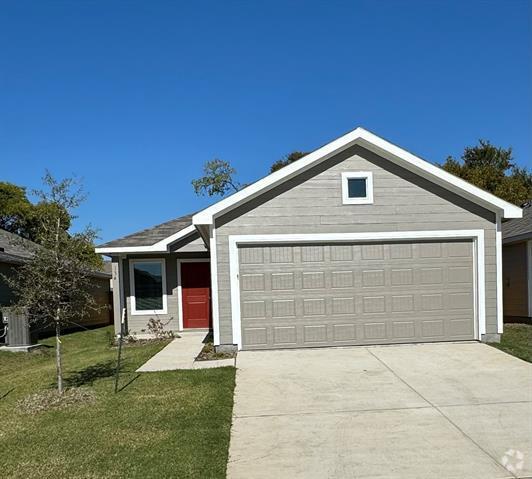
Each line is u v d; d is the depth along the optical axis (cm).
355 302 1031
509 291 1527
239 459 488
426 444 516
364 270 1034
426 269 1045
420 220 1040
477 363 864
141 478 439
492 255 1053
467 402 654
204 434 545
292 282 1022
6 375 1017
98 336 1723
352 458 485
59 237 707
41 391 766
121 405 657
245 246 1020
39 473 454
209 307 1530
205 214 993
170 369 883
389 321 1035
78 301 750
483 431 550
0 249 1616
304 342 1020
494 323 1051
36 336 1459
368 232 1030
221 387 739
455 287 1051
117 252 1438
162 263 1530
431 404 648
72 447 515
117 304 1498
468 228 1048
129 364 953
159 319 1519
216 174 3084
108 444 520
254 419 604
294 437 543
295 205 1025
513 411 616
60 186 1166
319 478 444
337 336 1026
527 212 1716
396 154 1012
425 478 439
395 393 700
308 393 709
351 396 691
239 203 1013
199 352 1076
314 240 1023
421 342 1041
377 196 1037
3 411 668
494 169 3600
